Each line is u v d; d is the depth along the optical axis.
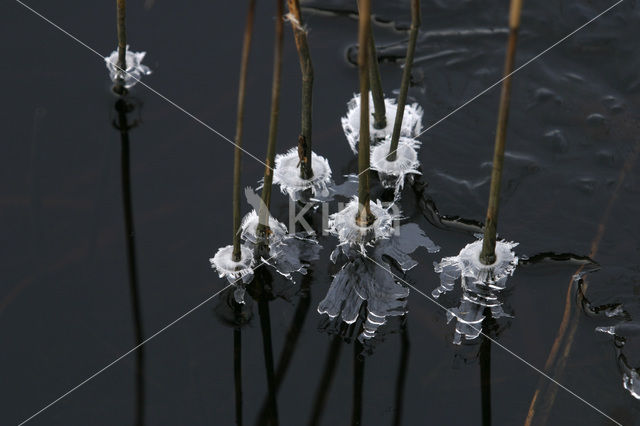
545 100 3.71
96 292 3.18
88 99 3.77
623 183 3.44
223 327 3.08
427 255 3.25
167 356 3.01
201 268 3.23
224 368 2.97
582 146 3.56
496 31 3.97
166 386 2.93
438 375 2.93
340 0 4.09
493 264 3.13
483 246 3.08
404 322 3.08
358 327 3.07
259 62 3.87
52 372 2.97
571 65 3.84
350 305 3.12
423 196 3.43
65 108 3.74
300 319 3.10
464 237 3.30
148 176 3.51
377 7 4.07
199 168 3.52
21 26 4.02
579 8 4.02
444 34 3.97
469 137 3.60
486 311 3.09
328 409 2.85
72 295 3.17
